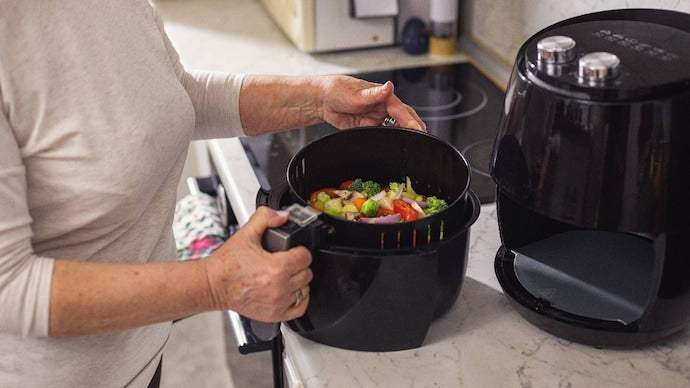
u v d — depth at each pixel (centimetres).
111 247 98
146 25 100
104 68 91
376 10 184
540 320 100
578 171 88
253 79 123
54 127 88
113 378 105
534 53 93
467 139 152
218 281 88
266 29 205
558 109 87
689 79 84
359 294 94
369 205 102
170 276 87
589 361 97
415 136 107
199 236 161
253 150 149
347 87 120
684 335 101
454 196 107
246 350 122
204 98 122
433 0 184
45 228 92
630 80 84
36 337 96
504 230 106
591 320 97
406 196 107
